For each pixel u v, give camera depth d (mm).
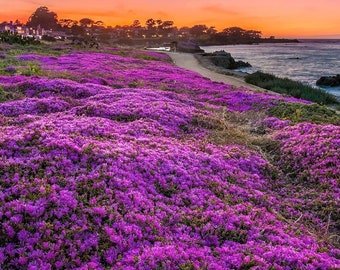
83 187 9766
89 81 30516
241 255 8297
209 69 67312
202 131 18719
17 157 10898
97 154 11508
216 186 12078
